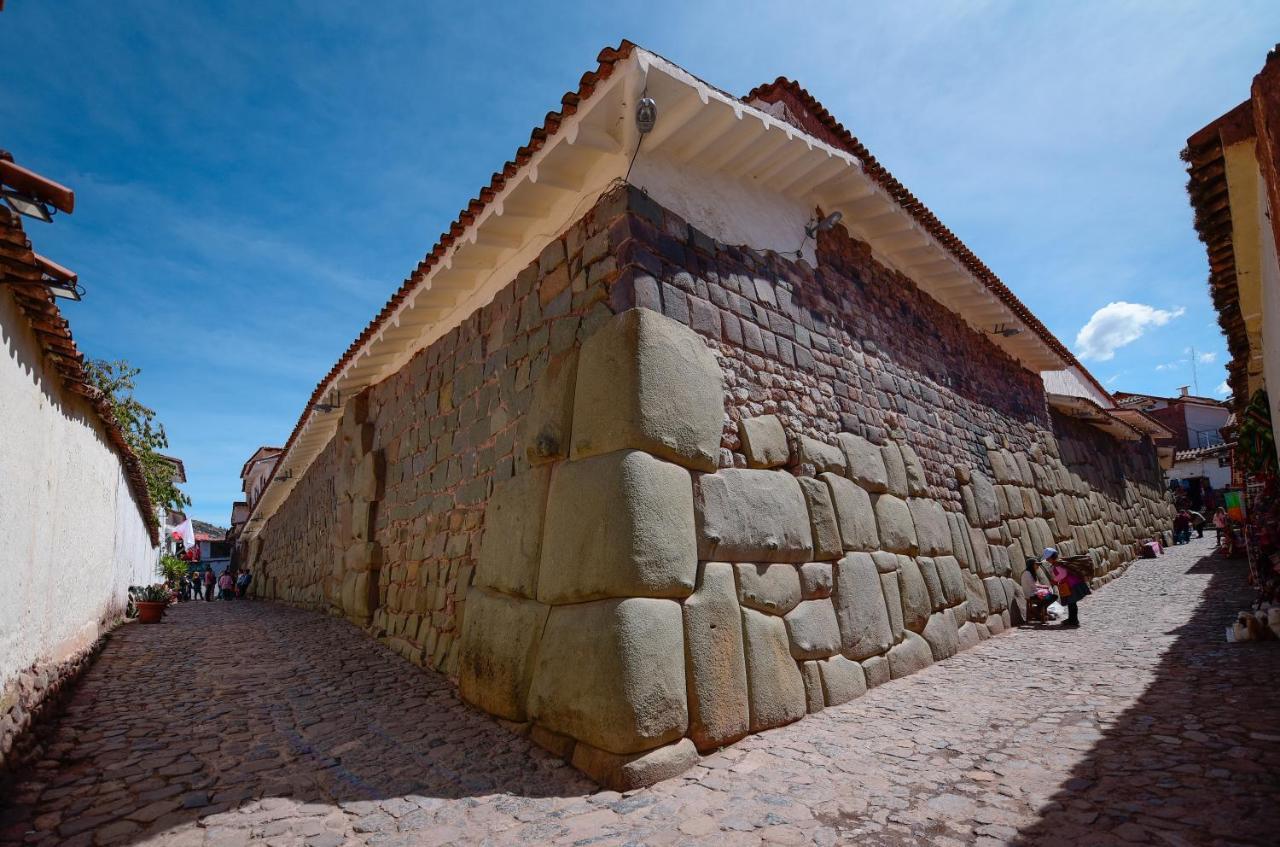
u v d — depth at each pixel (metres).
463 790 3.73
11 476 4.13
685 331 4.91
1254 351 6.10
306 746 4.49
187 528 27.73
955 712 4.95
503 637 4.87
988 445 9.97
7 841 3.11
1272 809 2.94
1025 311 10.98
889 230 8.15
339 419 11.85
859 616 5.80
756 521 4.98
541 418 5.20
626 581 4.04
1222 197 4.08
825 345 6.73
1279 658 5.51
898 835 3.02
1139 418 16.23
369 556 8.82
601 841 3.10
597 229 5.22
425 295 7.18
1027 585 9.41
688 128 5.34
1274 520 7.37
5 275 3.83
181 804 3.55
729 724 4.29
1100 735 4.16
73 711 5.18
